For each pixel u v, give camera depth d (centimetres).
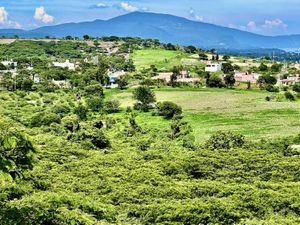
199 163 4997
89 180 4094
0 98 14100
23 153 1775
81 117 11969
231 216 3041
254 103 13188
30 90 16262
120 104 13925
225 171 4900
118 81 17575
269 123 10631
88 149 7294
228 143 7694
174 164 4966
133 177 4275
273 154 5800
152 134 9875
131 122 10719
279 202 3372
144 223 2950
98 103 13225
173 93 15075
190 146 8200
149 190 3703
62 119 10431
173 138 9569
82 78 18050
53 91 16275
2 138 1720
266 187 4025
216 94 14825
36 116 10506
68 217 2006
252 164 5116
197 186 3884
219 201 3244
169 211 3005
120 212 3064
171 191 3678
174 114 11750
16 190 2370
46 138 7906
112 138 9431
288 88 16375
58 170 4550
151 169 4772
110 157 5656
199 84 17312
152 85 17162
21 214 1861
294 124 10469
